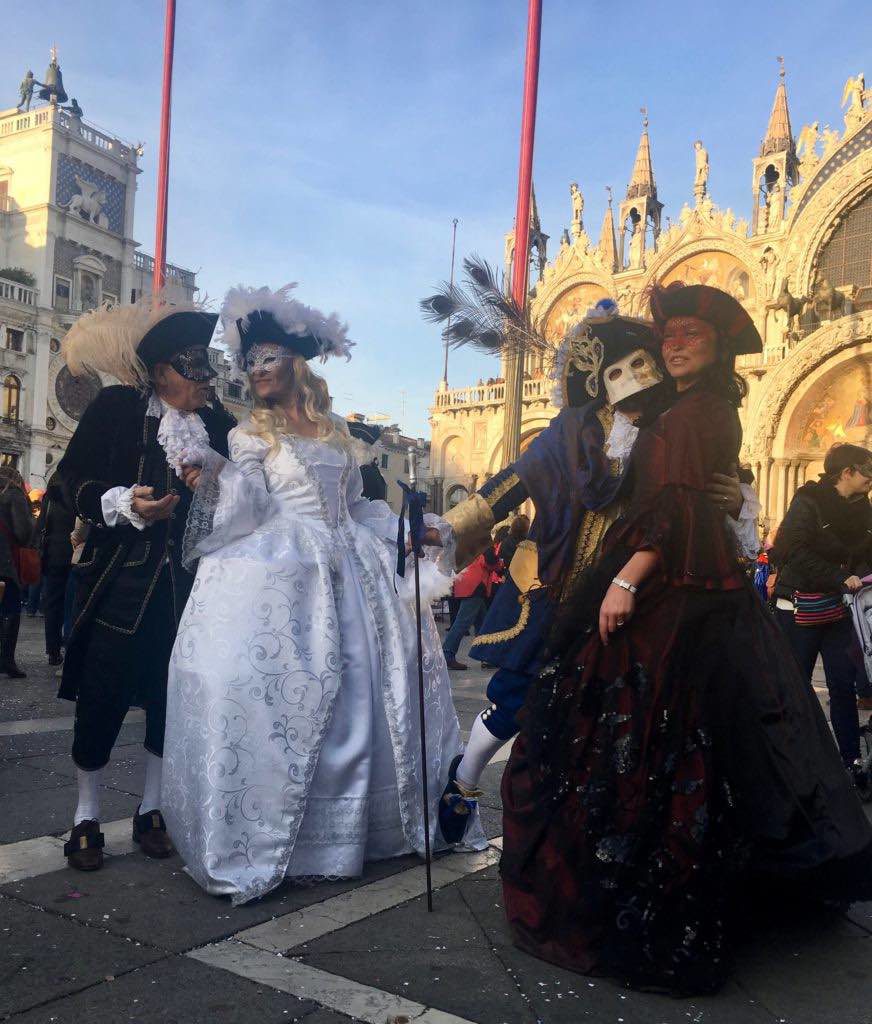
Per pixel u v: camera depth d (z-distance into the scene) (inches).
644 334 105.8
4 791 147.6
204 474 114.2
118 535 120.0
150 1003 79.6
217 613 110.8
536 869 94.1
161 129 650.8
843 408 1147.3
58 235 1492.4
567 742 93.7
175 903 102.7
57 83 1519.4
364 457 134.5
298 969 87.4
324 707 110.1
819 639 178.7
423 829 121.1
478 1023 78.3
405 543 121.7
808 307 1218.0
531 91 398.6
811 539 176.6
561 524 105.7
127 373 123.9
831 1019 82.0
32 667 314.2
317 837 110.0
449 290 119.7
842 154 1208.8
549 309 1475.1
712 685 91.3
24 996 80.1
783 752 92.5
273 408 126.2
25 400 1402.6
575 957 89.4
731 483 96.0
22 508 281.9
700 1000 85.0
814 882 95.9
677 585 91.7
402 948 92.9
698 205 1312.7
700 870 87.0
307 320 124.0
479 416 1517.0
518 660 109.2
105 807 142.6
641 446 98.2
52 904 101.4
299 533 118.6
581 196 1445.6
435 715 127.7
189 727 108.5
